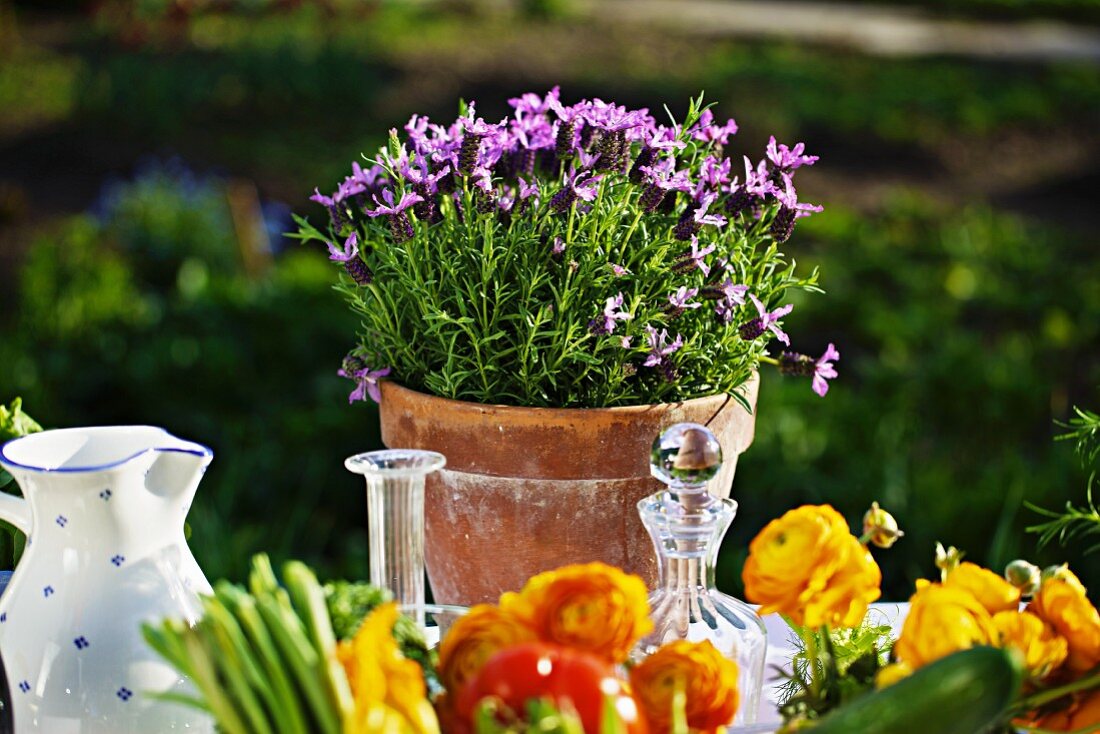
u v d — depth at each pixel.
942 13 18.62
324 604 0.99
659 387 1.44
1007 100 12.70
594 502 1.41
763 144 11.00
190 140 10.86
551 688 0.91
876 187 10.34
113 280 5.78
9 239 8.05
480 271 1.44
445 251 1.48
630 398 1.45
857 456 4.15
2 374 4.83
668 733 1.00
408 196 1.36
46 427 4.64
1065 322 6.12
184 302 5.50
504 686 0.91
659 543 1.20
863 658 1.15
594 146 1.49
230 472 3.93
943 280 6.94
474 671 0.99
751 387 1.48
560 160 1.52
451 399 1.43
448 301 1.47
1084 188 10.58
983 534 3.59
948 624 1.02
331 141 11.14
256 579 0.95
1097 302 6.65
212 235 6.89
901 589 3.49
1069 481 3.63
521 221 1.44
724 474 1.47
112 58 12.47
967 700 0.88
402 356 1.52
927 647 1.02
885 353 5.81
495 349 1.46
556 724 0.85
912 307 6.37
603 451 1.38
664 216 1.51
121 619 1.17
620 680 0.94
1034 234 8.48
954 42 16.20
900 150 11.25
